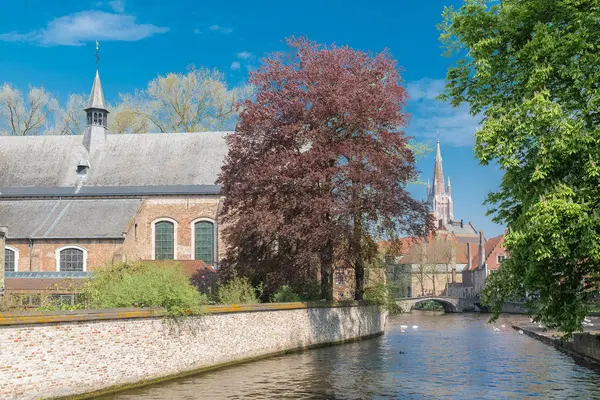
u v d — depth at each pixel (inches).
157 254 2007.9
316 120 1250.6
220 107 2493.8
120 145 2171.5
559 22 702.5
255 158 1330.0
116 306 829.2
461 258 5049.2
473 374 892.0
